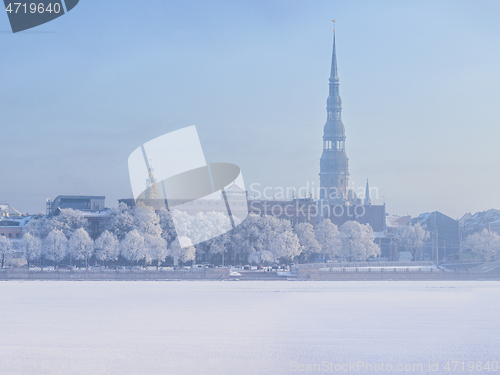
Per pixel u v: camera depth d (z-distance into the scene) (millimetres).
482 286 173000
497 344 85125
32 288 158750
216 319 106688
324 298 139125
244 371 69938
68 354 77875
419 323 103250
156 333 92625
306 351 80000
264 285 170750
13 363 73250
